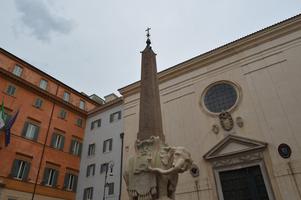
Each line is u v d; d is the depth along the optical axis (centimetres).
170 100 2108
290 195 1359
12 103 2288
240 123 1666
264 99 1669
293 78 1627
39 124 2452
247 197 1496
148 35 1277
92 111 2947
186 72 2141
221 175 1636
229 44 1959
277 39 1803
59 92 2811
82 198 2444
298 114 1516
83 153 2744
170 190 709
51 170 2411
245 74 1825
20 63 2505
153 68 1119
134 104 2341
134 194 717
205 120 1841
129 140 2186
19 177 2142
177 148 748
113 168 2359
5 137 2111
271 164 1476
